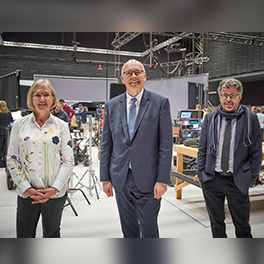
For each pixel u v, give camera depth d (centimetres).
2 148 492
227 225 253
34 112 149
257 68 915
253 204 296
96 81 1095
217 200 177
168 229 246
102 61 1149
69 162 153
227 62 1019
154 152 150
